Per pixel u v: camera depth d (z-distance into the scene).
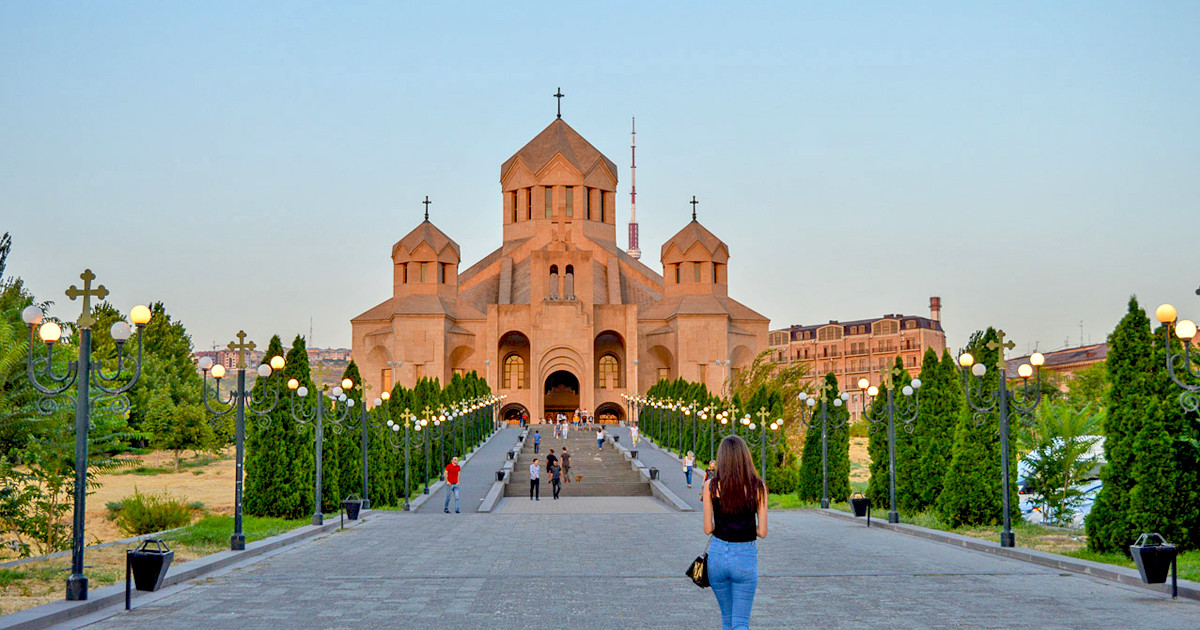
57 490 23.66
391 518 26.70
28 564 14.88
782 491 37.69
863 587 12.23
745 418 37.19
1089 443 25.62
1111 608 10.57
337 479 27.33
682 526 23.30
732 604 7.25
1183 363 12.50
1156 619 9.88
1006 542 16.44
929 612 10.32
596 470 49.03
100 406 23.89
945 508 21.50
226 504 35.31
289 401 25.62
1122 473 15.73
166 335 75.50
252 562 15.30
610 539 19.56
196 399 66.50
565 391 97.19
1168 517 15.34
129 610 10.66
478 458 53.09
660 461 52.06
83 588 10.89
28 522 23.05
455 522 24.92
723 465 7.32
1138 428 15.66
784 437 38.09
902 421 24.88
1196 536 15.32
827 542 18.66
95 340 53.31
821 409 30.53
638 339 90.62
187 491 40.59
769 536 20.06
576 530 22.06
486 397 69.94
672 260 90.94
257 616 10.18
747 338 90.56
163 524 26.61
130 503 27.02
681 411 57.66
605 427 78.38
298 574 13.70
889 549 17.22
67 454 23.14
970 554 16.34
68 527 26.02
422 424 37.59
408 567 14.55
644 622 9.74
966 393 19.86
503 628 9.45
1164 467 15.36
